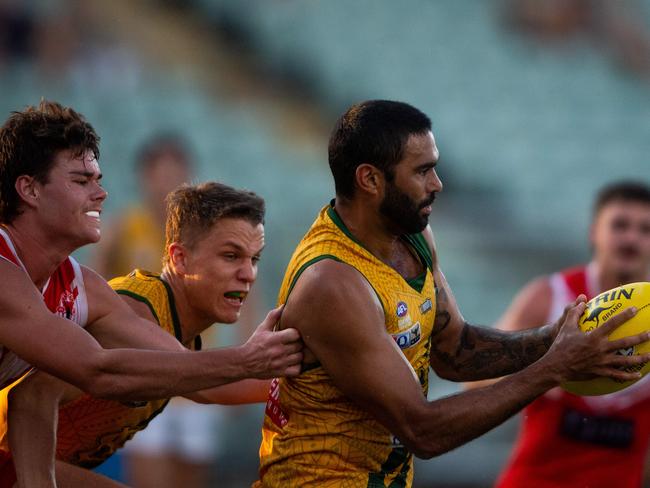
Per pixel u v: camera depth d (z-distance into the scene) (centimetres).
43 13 4500
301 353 1203
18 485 1296
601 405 1828
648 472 1909
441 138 4806
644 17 5212
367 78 5031
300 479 1245
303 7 5238
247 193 1393
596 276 1939
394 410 1168
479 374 1362
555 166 4744
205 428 2502
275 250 3691
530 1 5216
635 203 1902
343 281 1180
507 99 4969
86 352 1170
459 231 4156
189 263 1373
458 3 5269
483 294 3825
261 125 4603
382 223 1222
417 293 1245
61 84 4438
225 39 5062
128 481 2458
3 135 1227
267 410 1311
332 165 1235
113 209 4053
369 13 5225
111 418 1405
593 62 5097
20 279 1200
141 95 4522
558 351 1173
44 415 1305
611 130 4866
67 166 1227
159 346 1297
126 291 1370
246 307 2645
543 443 1858
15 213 1230
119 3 4825
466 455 2789
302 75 5028
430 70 5072
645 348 1179
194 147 4444
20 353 1184
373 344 1168
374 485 1250
